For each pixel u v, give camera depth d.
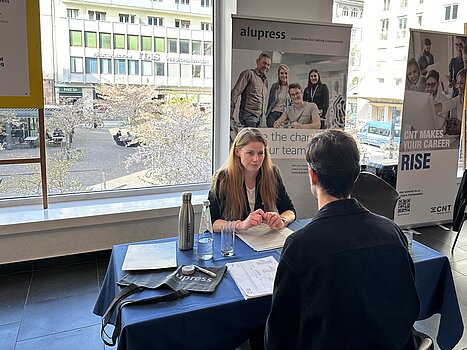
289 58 3.26
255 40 3.15
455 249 3.52
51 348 2.09
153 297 1.26
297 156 3.40
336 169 1.04
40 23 2.78
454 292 1.63
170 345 1.19
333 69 3.39
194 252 1.65
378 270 0.97
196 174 3.73
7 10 2.66
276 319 1.03
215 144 3.72
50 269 2.98
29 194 3.18
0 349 2.08
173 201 3.37
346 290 0.94
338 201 1.05
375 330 0.95
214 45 3.55
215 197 2.06
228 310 1.25
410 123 3.75
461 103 3.94
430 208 4.00
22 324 2.30
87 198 3.35
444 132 3.91
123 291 1.31
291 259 1.00
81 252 3.08
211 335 1.24
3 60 2.70
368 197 2.62
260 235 1.84
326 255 0.96
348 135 1.12
